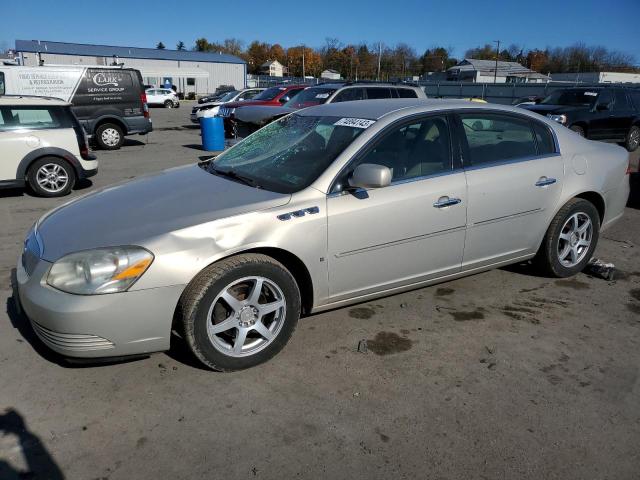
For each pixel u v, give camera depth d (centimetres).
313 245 313
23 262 308
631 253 535
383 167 310
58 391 287
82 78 1321
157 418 266
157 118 2817
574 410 276
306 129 388
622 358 328
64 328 267
